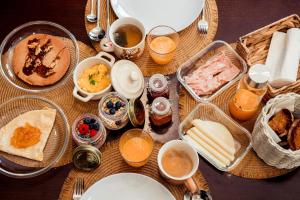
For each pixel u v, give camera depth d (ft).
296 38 4.28
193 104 4.28
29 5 4.70
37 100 4.33
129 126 4.21
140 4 4.60
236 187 3.98
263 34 4.38
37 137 4.15
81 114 4.28
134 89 4.20
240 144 4.14
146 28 4.53
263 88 3.97
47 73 4.37
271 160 3.91
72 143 4.15
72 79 4.42
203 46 4.51
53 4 4.70
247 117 4.18
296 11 4.66
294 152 3.59
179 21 4.54
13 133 4.16
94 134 4.01
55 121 4.26
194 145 4.10
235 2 4.68
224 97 4.35
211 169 4.04
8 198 3.96
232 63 4.45
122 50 4.27
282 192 3.96
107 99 4.14
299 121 3.88
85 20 4.62
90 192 3.85
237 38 4.54
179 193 3.95
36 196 3.96
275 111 3.96
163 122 4.12
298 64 4.29
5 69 4.45
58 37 4.56
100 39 4.53
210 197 3.89
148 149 3.99
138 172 4.04
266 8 4.66
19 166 4.07
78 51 4.50
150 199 3.86
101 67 4.28
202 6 4.53
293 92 4.20
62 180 4.01
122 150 3.99
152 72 4.41
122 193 3.89
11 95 4.37
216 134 4.11
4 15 4.66
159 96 4.17
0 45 4.53
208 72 4.38
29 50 4.47
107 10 4.62
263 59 4.44
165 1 4.60
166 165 3.94
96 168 4.04
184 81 4.33
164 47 4.32
